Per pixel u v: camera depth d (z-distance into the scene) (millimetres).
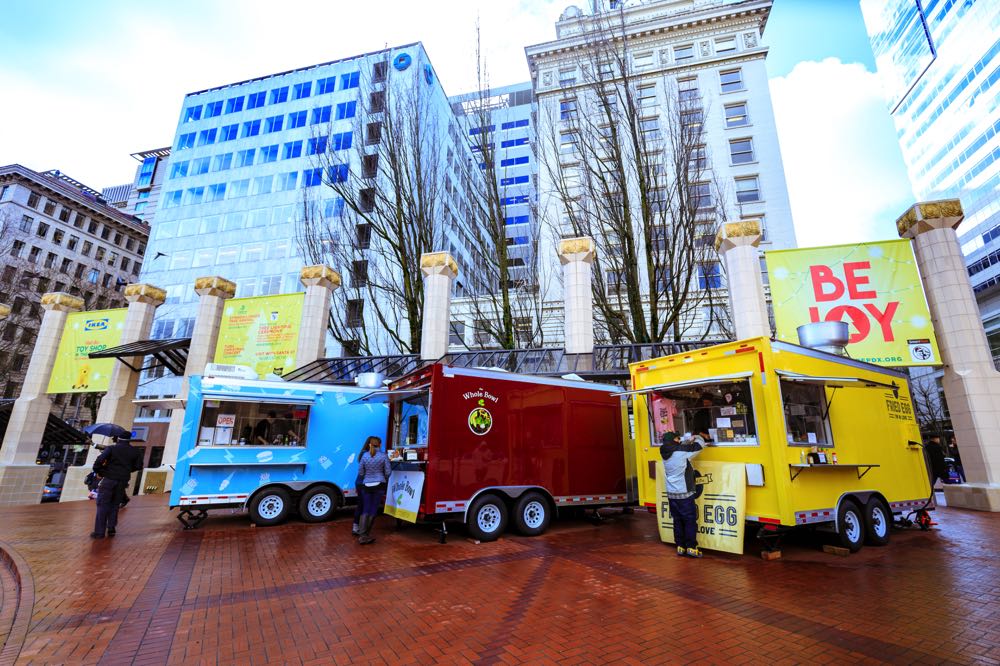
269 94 45688
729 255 13195
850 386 7234
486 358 14070
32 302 38562
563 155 30047
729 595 4863
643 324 14359
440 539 7738
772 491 6219
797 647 3613
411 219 18375
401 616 4340
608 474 9477
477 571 5883
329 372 14672
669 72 32656
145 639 3824
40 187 50219
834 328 7934
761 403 6457
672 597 4824
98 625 4117
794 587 5102
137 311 18984
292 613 4422
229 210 42188
